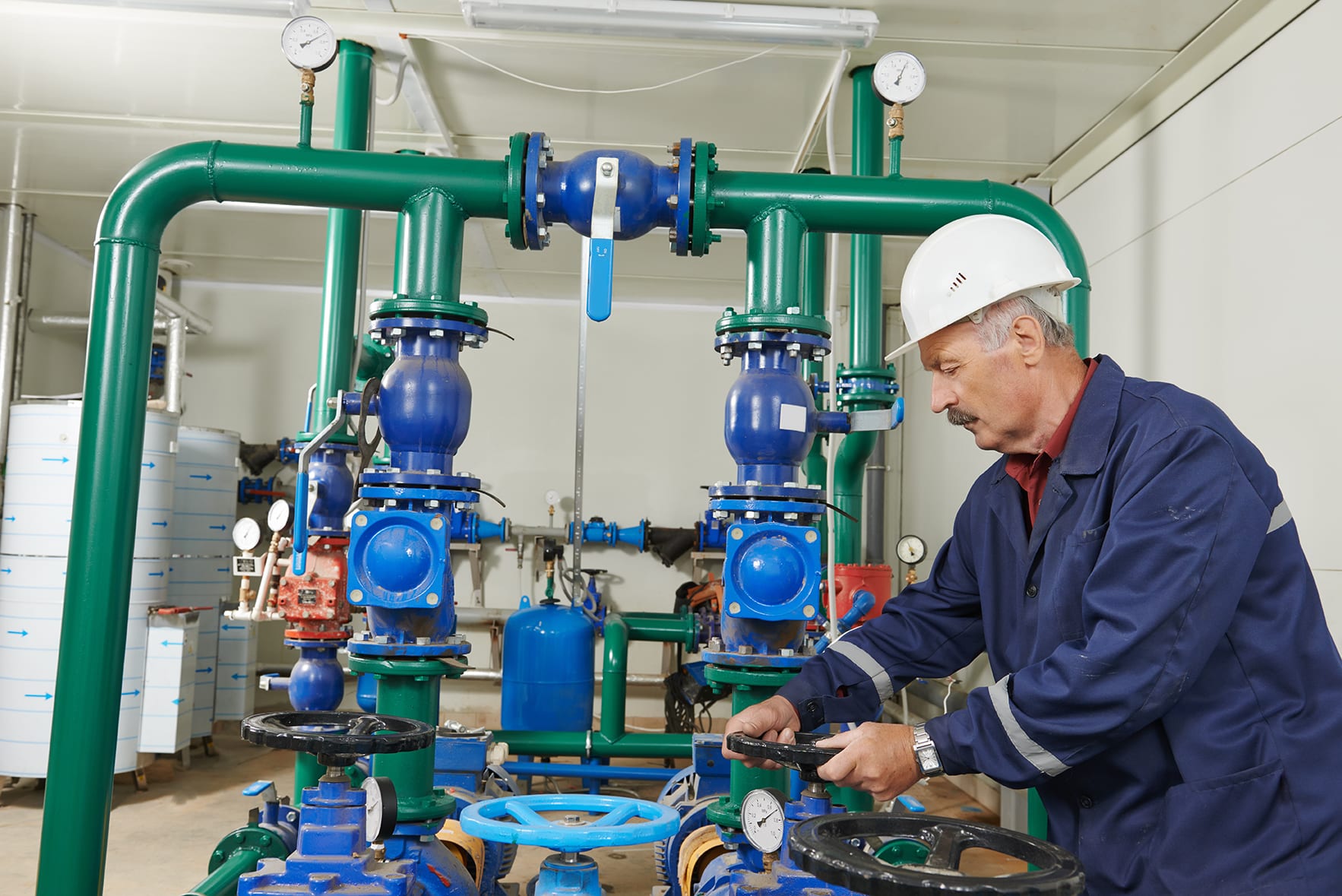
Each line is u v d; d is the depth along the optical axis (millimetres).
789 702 1415
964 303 1230
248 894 1389
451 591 2066
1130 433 1176
